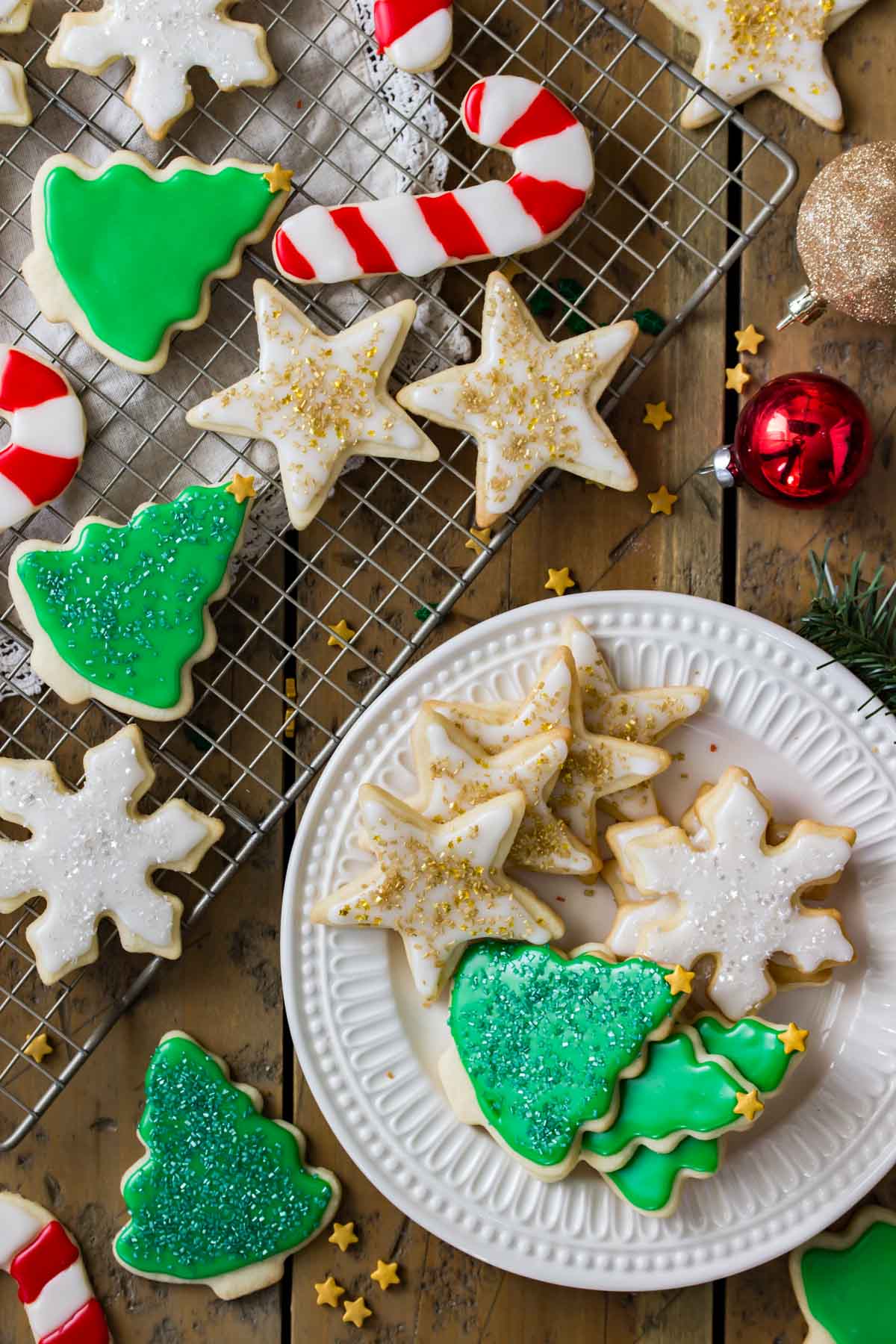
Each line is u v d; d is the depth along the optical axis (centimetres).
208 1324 75
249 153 73
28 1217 74
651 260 74
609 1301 75
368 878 71
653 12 74
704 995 72
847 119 74
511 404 71
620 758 71
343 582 75
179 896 75
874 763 73
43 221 71
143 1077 75
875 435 74
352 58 73
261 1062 75
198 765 73
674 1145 70
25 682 73
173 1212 74
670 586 75
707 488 74
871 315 69
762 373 74
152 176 71
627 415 74
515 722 71
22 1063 75
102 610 71
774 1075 70
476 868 71
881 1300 74
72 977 75
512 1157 73
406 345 73
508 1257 73
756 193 73
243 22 72
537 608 72
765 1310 75
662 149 74
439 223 70
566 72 74
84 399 73
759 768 73
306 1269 75
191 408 73
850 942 73
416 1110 73
